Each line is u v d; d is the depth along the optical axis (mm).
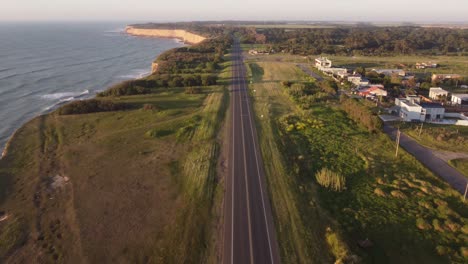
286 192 36719
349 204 35438
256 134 55062
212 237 29594
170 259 27047
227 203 34781
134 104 74375
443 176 42094
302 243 28719
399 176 41219
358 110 63125
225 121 62250
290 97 79375
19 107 84688
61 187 39531
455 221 32125
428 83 93812
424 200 35656
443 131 56438
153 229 31016
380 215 33312
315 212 33344
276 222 31531
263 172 41531
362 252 28109
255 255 27375
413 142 53125
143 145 51125
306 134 55812
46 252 28859
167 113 66500
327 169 41469
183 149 49219
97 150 49719
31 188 39500
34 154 49281
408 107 62750
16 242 30250
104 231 31109
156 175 41312
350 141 53000
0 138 63656
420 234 30469
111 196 37000
